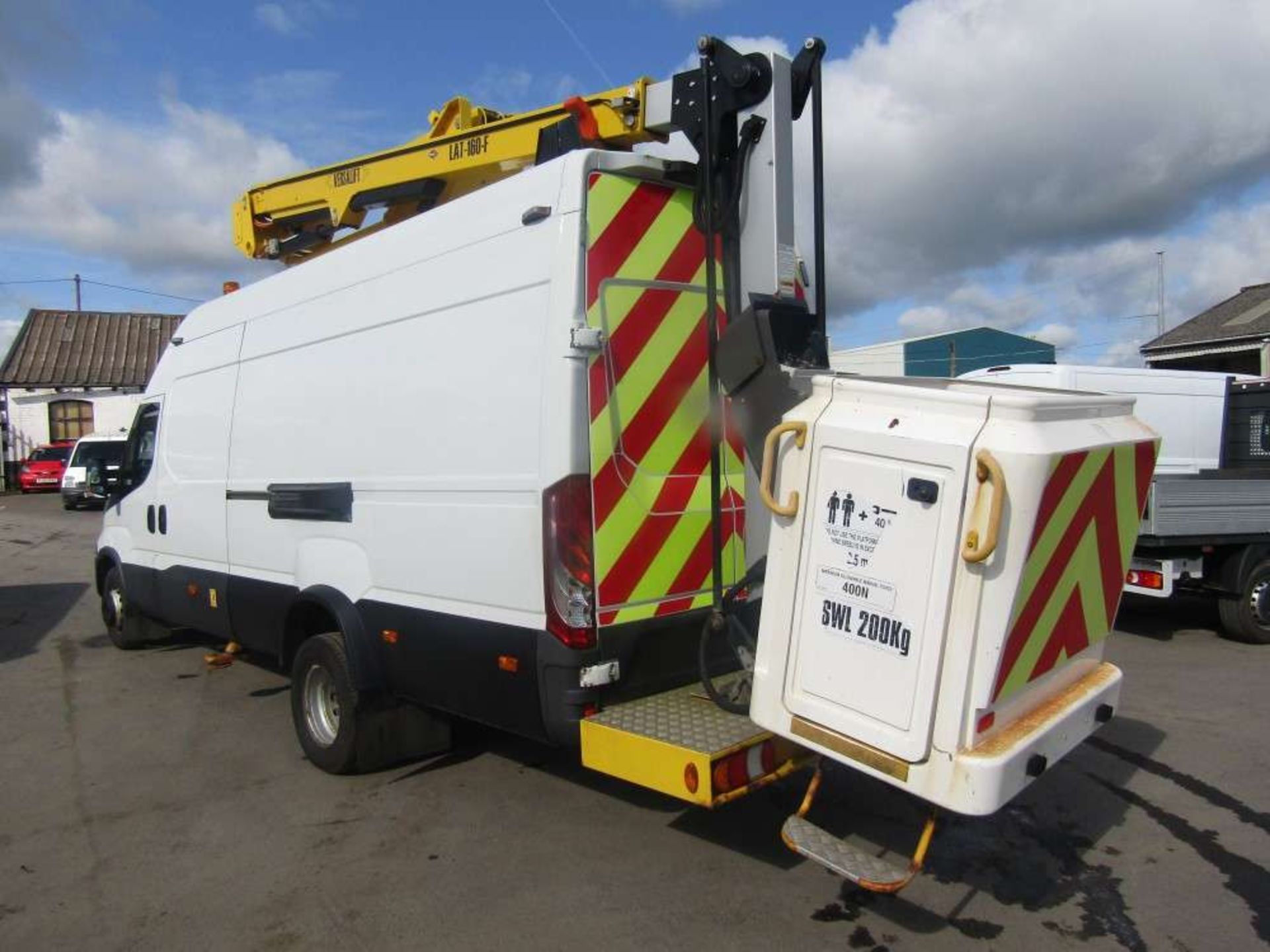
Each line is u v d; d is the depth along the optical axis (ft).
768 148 13.04
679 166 13.07
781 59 13.06
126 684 23.81
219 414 20.21
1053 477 9.05
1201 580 26.66
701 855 13.28
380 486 15.12
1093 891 12.18
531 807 15.16
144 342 125.49
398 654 14.94
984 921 11.46
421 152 19.93
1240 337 73.15
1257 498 26.25
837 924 11.42
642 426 12.80
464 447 13.48
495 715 13.29
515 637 12.69
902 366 135.13
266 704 21.71
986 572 9.17
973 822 14.25
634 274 12.73
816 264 13.48
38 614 34.55
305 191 22.97
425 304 14.30
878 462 9.84
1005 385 12.03
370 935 11.48
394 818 14.87
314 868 13.30
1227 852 13.25
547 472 12.10
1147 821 14.29
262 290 18.90
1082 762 16.79
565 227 12.22
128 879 13.15
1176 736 18.15
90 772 17.42
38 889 12.92
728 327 12.66
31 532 65.16
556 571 11.99
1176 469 32.32
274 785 16.47
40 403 111.55
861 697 10.06
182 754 18.31
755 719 11.23
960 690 9.30
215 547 20.31
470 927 11.57
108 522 26.66
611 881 12.59
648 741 11.28
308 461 17.02
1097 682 11.64
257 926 11.80
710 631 12.67
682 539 13.25
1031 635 9.77
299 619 17.80
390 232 15.28
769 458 10.78
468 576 13.43
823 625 10.43
